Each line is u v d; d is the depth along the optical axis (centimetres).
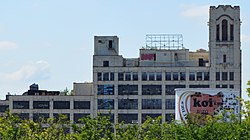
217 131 10519
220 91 17112
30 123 11206
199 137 10550
